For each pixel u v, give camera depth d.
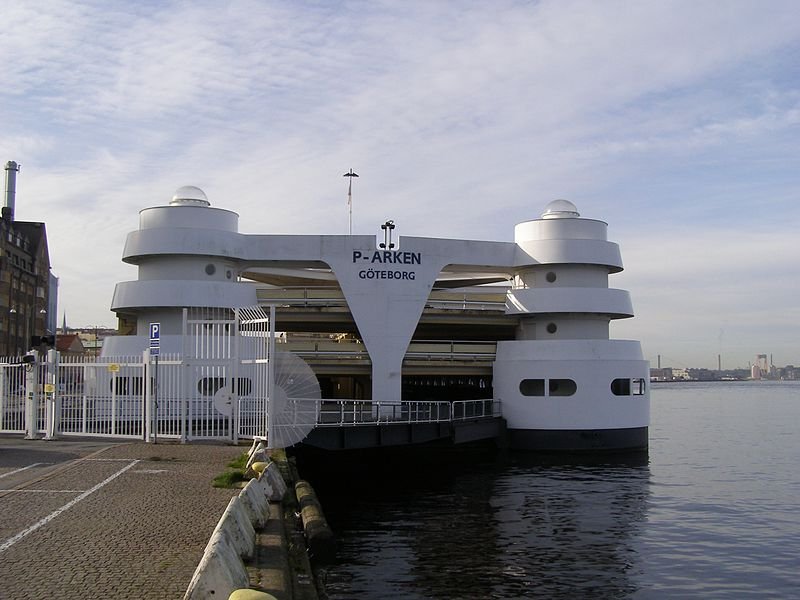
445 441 44.59
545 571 21.06
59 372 29.19
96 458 22.23
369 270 44.72
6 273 97.38
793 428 79.00
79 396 29.61
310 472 40.34
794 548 24.33
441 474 38.97
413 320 44.88
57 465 21.00
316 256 44.69
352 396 60.81
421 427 38.69
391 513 28.80
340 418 38.62
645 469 40.88
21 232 112.50
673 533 26.09
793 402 160.00
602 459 43.66
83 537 12.34
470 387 58.31
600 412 44.56
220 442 26.52
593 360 44.62
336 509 29.64
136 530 12.84
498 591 19.11
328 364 44.72
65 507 14.77
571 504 30.81
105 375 29.44
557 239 46.34
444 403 40.75
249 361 26.59
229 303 42.91
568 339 46.41
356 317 44.31
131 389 29.19
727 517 28.86
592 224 47.31
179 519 13.70
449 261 46.03
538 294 46.12
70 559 11.02
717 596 19.44
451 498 32.09
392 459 44.38
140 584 9.84
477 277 55.00
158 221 43.69
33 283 109.19
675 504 31.20
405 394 61.62
